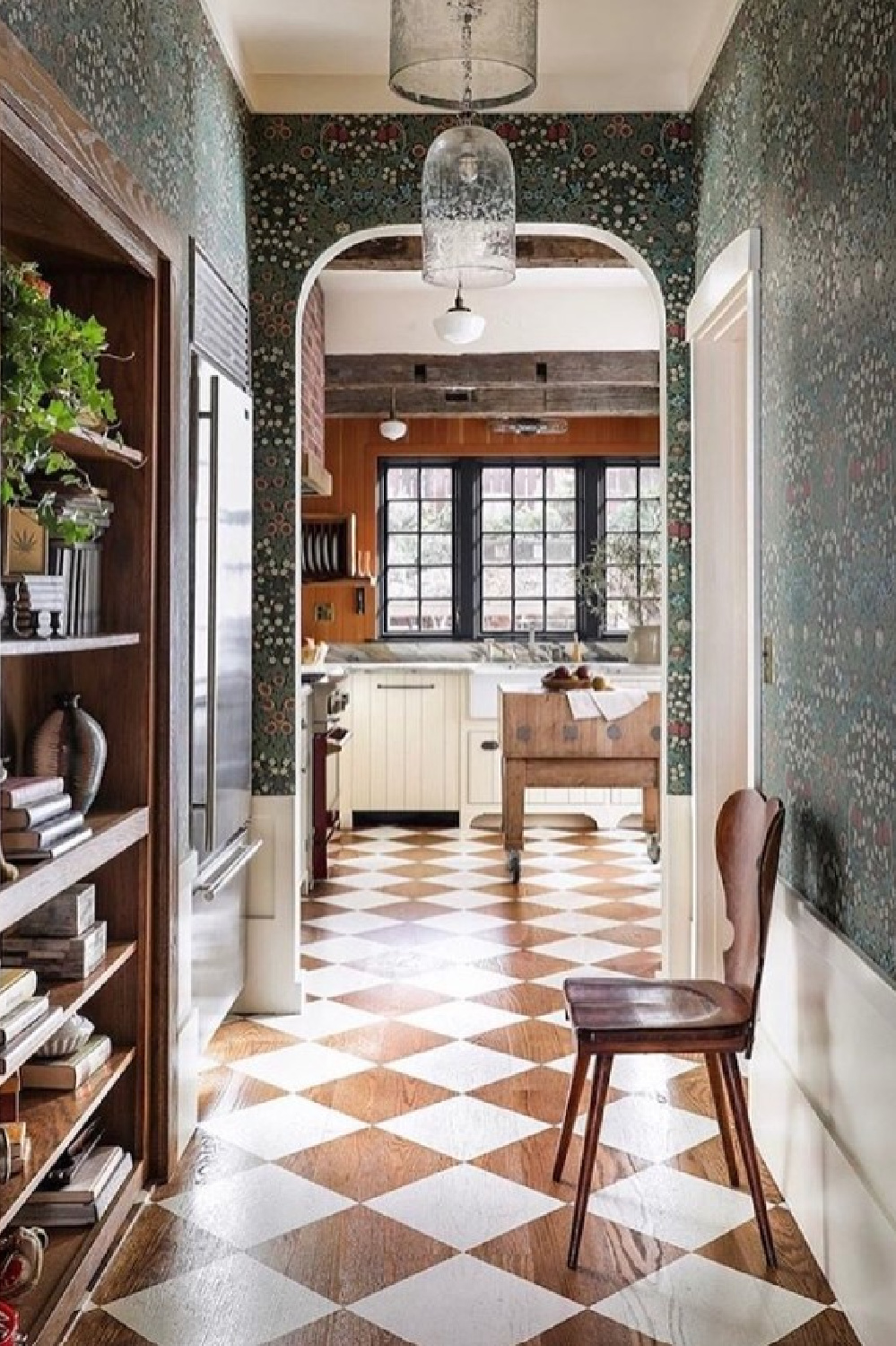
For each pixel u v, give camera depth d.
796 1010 2.88
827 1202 2.56
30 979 2.20
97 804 2.96
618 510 8.84
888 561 2.18
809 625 2.76
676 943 4.45
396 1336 2.37
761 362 3.26
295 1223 2.82
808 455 2.75
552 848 7.64
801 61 2.81
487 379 7.88
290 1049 3.99
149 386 2.96
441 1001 4.51
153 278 2.96
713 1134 3.34
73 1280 2.38
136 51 2.85
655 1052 2.65
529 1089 3.64
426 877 6.75
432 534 8.89
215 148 3.73
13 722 2.83
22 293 2.17
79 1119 2.47
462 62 3.25
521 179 4.38
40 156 2.11
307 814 6.43
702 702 4.31
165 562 3.01
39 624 2.42
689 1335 2.37
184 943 3.27
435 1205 2.91
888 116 2.16
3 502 2.10
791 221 2.91
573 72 4.36
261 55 4.19
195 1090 3.33
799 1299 2.50
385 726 8.37
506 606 8.89
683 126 4.38
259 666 4.37
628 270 7.44
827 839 2.61
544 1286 2.55
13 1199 2.10
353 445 8.74
